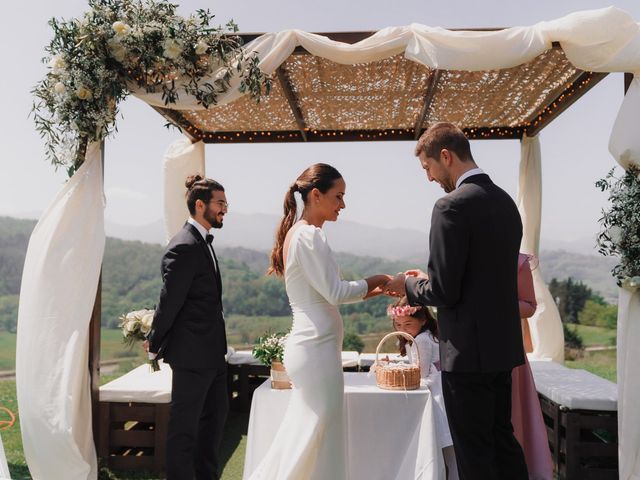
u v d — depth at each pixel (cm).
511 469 270
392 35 365
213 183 339
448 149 265
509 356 253
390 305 367
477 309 251
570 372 467
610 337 2180
